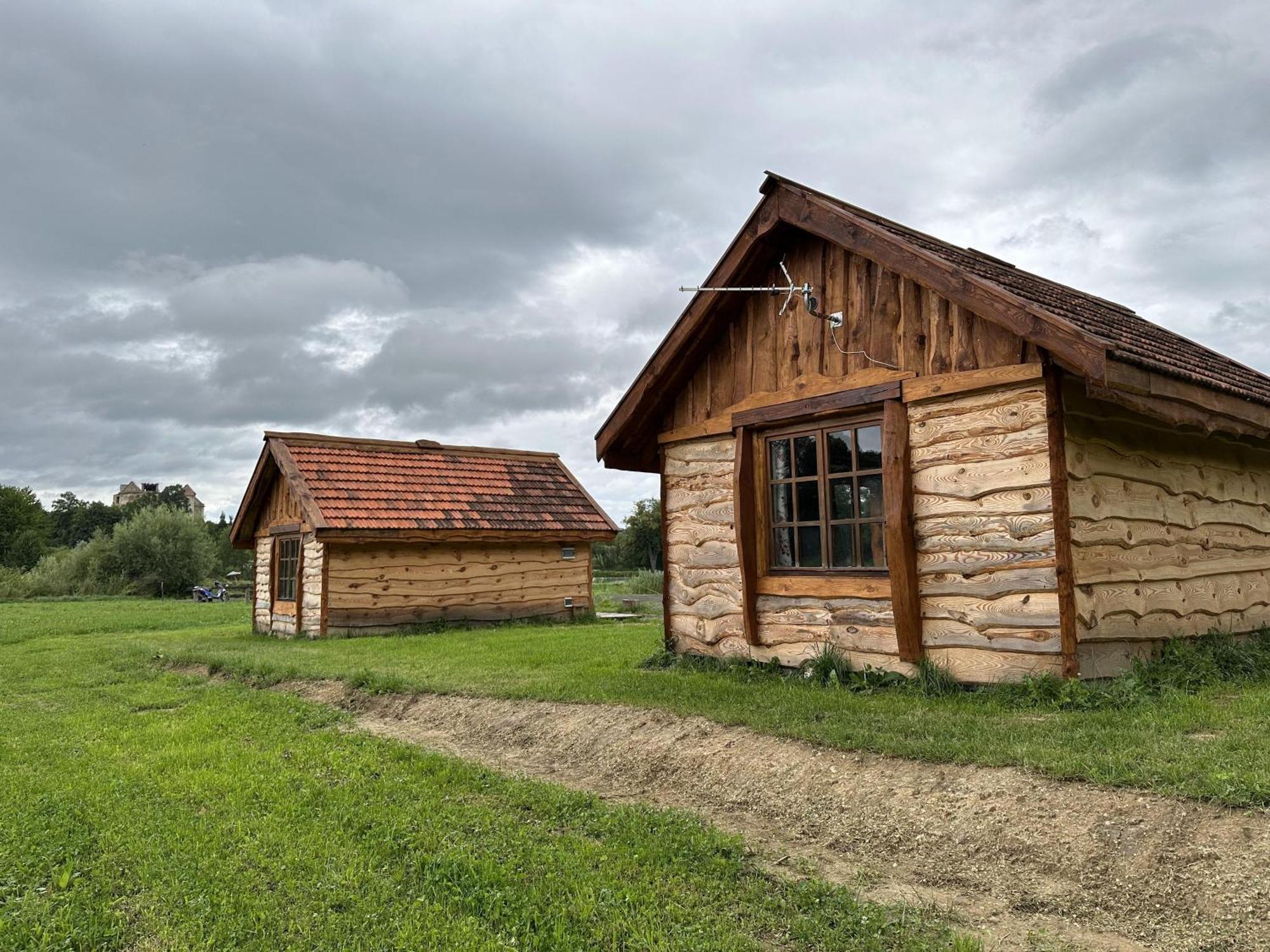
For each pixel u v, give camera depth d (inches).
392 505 722.2
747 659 375.9
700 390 401.4
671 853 191.0
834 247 346.6
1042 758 203.2
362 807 230.4
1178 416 278.8
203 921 162.7
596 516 827.4
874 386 323.3
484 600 745.0
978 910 158.6
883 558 327.3
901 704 281.0
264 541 806.5
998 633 285.7
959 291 284.0
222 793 248.8
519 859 189.8
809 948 149.0
